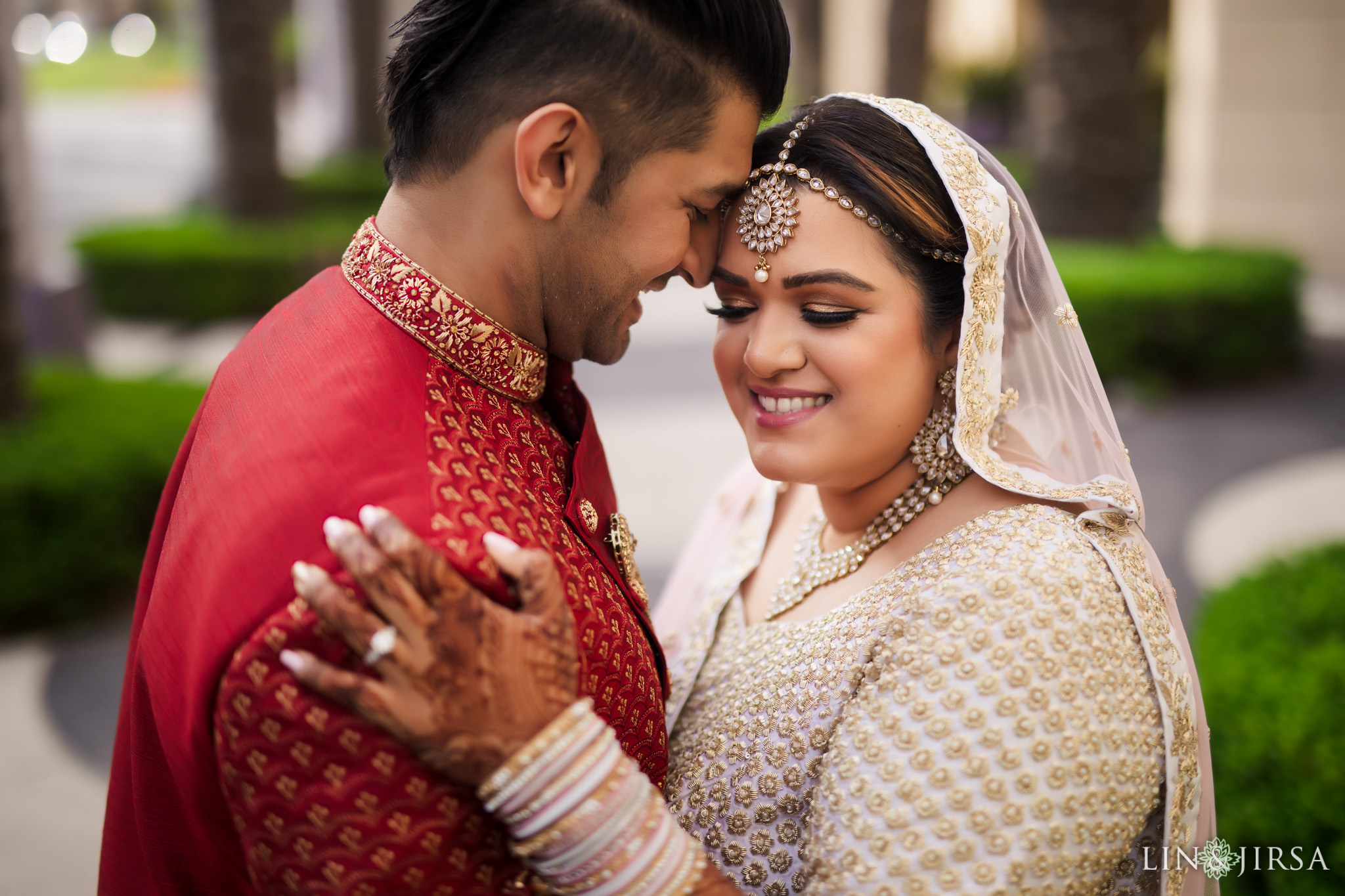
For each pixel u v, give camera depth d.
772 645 1.39
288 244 9.04
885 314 1.26
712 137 1.13
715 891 1.01
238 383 1.15
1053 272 1.40
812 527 1.50
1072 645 1.11
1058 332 1.41
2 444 4.26
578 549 1.17
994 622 1.12
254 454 1.04
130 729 1.17
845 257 1.24
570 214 1.11
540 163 1.07
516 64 1.06
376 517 0.93
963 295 1.28
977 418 1.29
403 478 1.01
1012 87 16.34
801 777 1.25
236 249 8.89
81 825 2.95
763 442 1.34
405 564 0.92
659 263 1.16
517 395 1.19
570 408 1.30
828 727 1.24
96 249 8.84
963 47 18.73
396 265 1.12
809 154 1.25
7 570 4.00
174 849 1.14
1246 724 2.25
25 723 3.44
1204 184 9.61
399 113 1.12
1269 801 2.14
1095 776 1.09
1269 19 9.16
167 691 1.04
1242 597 2.86
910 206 1.23
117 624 4.11
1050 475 1.38
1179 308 6.51
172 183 16.98
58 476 4.08
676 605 1.72
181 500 1.12
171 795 1.13
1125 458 1.42
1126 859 1.24
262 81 9.45
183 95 32.59
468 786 0.98
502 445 1.13
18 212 6.90
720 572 1.61
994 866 1.06
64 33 38.97
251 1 9.25
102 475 4.18
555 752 0.95
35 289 6.62
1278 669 2.42
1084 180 7.05
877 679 1.19
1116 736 1.11
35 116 26.25
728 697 1.39
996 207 1.26
